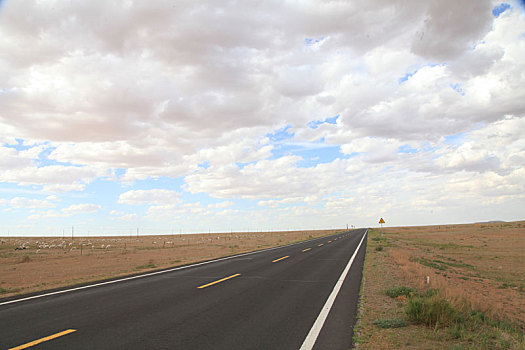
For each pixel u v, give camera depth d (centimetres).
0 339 554
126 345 531
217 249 3616
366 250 2814
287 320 700
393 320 680
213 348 524
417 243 4450
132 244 5638
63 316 712
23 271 1808
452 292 895
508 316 890
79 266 2030
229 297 934
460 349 526
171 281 1227
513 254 3039
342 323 680
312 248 3191
